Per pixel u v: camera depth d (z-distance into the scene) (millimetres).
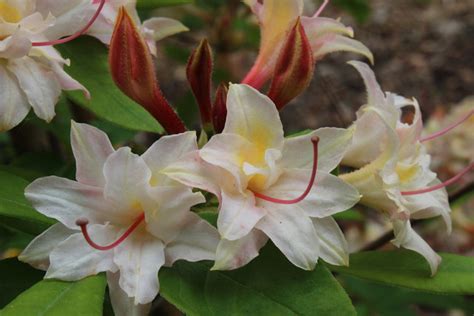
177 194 328
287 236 325
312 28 376
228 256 321
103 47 398
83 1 370
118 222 336
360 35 1317
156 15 711
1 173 360
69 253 325
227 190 329
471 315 613
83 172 330
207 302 334
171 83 1079
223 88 360
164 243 333
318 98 1124
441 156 597
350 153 376
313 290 333
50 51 360
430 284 365
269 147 336
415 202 369
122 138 495
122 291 328
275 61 376
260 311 332
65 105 473
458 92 1214
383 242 501
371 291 620
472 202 615
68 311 310
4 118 352
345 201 331
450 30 1337
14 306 310
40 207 326
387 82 1225
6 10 361
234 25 679
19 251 541
